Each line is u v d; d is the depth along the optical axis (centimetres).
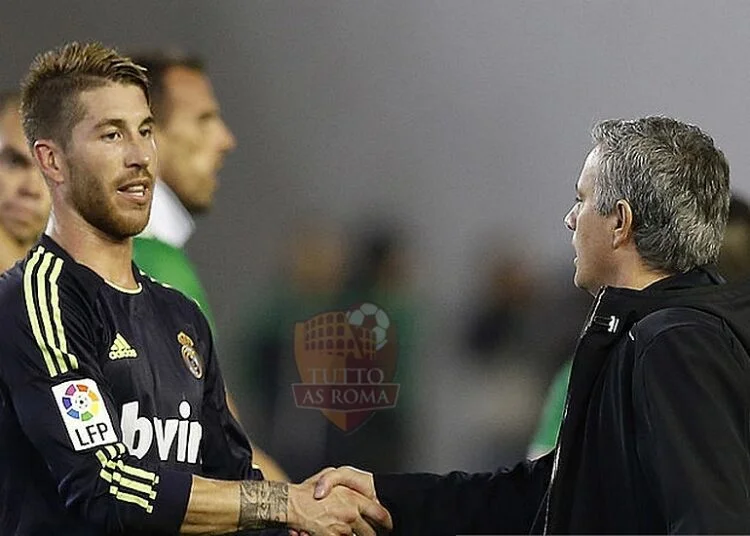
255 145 1488
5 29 1489
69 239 888
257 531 981
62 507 862
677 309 778
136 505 850
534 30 1504
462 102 1512
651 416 738
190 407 912
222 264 1462
